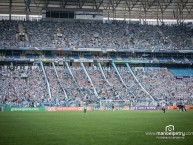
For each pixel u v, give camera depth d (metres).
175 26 143.75
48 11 134.12
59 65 121.62
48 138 42.66
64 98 103.00
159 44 132.38
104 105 102.56
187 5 136.25
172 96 111.75
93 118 71.75
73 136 44.69
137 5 135.62
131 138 43.22
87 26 135.38
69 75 115.31
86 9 136.62
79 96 105.12
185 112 90.81
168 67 130.50
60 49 122.56
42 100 99.75
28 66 116.31
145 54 131.12
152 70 125.56
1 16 138.88
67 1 131.62
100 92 108.62
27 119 67.69
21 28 128.62
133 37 134.00
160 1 131.38
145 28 140.25
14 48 119.38
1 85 105.31
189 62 129.88
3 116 74.44
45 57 121.81
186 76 124.25
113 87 112.19
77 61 123.00
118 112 90.75
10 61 118.25
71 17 136.12
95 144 38.56
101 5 136.12
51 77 112.69
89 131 50.16
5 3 128.25
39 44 122.56
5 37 122.50
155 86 116.06
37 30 129.12
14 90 104.06
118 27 138.00
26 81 108.94
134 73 122.06
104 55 128.50
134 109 103.62
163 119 69.38
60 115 78.94
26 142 39.41
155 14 145.12
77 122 63.12
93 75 117.50
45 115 78.50
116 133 48.06
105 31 134.62
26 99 99.88
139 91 112.00
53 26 132.38
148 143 39.44
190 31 141.75
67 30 131.75
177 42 134.62
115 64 126.25
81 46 125.31
